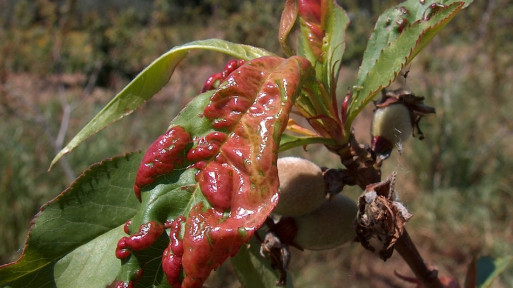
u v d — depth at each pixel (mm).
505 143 1190
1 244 815
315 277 851
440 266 899
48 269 184
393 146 221
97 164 189
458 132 1136
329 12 207
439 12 187
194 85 1537
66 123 882
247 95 151
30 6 1637
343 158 205
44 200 880
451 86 1266
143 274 144
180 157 147
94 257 185
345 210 217
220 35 1734
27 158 943
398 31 215
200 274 133
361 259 903
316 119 200
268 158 142
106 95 1665
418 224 977
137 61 1930
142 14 2246
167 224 142
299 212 209
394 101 225
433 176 1079
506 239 941
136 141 1200
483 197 1017
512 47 1419
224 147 146
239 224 135
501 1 1466
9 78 1470
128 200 192
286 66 158
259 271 220
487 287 280
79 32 2195
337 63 212
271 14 1663
